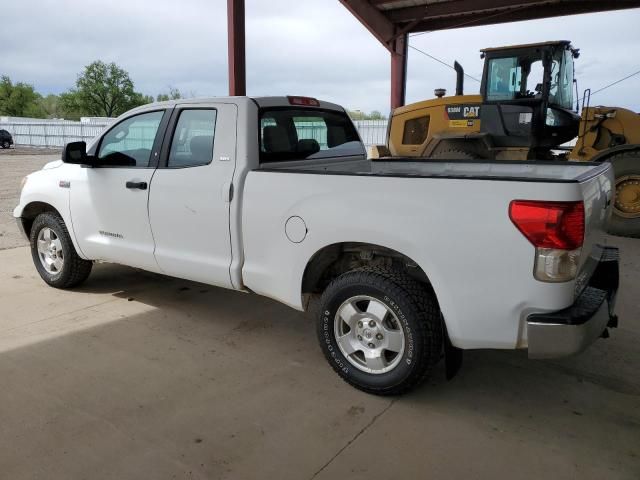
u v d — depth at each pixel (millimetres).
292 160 3992
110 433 2787
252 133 3643
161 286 5262
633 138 8078
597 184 2969
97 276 5566
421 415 2992
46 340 3938
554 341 2584
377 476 2473
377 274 3066
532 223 2543
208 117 3803
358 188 3045
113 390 3229
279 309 4684
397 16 15289
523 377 3469
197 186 3777
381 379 3123
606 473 2504
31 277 5531
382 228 2945
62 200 4742
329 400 3146
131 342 3936
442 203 2770
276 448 2676
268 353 3793
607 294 2967
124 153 4332
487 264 2678
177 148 3973
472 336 2803
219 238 3732
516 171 4297
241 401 3123
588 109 8289
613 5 13023
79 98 69688
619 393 3271
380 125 26484
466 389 3301
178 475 2471
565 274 2566
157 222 4074
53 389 3232
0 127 42781
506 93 9047
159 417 2941
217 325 4297
